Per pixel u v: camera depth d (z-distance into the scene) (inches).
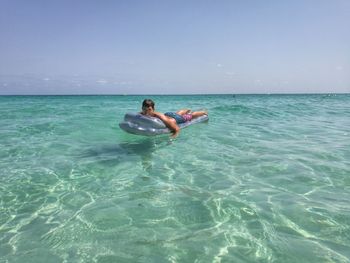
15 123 425.1
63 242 108.6
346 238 106.6
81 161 215.9
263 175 179.3
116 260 97.0
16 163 211.0
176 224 120.1
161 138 298.8
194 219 124.0
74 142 284.5
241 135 319.3
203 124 406.0
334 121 466.9
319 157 219.9
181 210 132.7
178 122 360.5
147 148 257.1
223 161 212.4
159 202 141.9
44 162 213.8
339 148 251.1
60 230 117.1
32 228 119.1
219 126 387.9
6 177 180.1
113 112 641.6
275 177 175.2
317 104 1055.0
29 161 216.7
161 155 232.1
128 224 121.0
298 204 136.0
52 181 173.5
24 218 127.9
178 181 171.5
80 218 126.9
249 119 485.4
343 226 115.1
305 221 119.7
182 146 263.6
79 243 107.7
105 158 224.5
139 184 167.6
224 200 142.5
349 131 352.5
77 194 153.9
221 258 96.5
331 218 121.7
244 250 100.7
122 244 106.4
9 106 891.4
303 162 206.1
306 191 151.9
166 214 129.1
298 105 959.0
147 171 191.5
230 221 121.5
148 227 118.1
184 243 106.1
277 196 146.1
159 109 792.9
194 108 786.8
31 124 412.5
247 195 148.0
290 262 93.4
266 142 280.8
